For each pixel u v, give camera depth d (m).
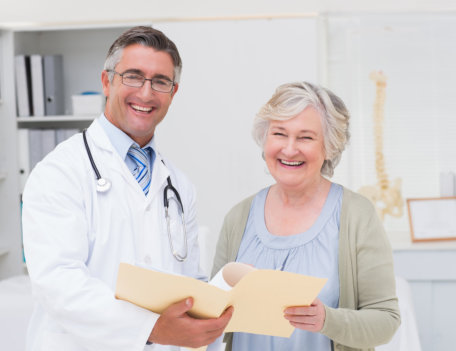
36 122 3.66
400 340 2.17
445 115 3.44
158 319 1.21
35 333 1.47
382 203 3.35
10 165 3.40
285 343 1.42
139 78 1.46
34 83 3.40
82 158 1.48
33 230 1.34
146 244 1.51
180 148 3.32
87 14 3.30
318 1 3.23
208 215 3.32
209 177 3.31
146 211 1.53
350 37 3.46
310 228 1.47
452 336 3.07
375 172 3.49
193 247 1.71
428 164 3.46
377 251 1.42
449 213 3.19
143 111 1.49
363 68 3.47
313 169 1.45
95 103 3.37
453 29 3.40
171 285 1.13
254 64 3.25
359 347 1.36
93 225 1.42
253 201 1.60
